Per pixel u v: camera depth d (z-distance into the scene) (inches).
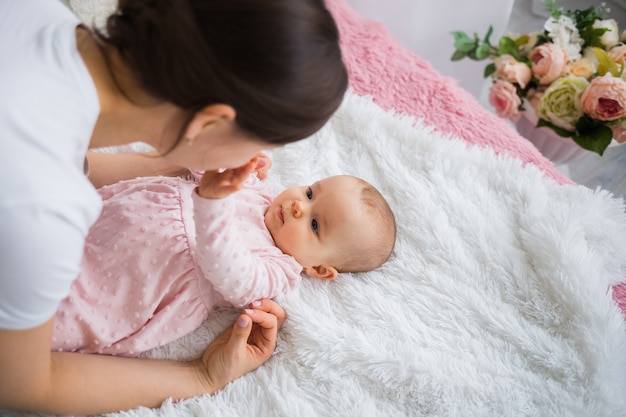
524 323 42.5
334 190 43.6
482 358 40.6
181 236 37.3
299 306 40.8
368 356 39.1
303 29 21.6
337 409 38.2
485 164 49.4
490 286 44.2
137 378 35.3
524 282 43.9
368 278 44.1
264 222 43.7
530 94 57.7
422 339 41.1
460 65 70.4
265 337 39.3
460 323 42.3
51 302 25.0
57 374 31.9
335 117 51.9
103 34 24.2
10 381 28.0
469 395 39.1
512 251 45.1
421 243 45.5
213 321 40.8
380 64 55.1
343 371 39.7
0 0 25.1
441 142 50.1
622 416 39.5
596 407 39.1
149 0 22.4
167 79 22.0
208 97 22.0
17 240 22.5
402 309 42.5
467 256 45.2
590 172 67.4
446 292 43.1
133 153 42.8
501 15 63.7
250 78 21.5
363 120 51.1
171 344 39.4
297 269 42.1
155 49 21.8
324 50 22.5
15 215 22.2
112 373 34.3
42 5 26.1
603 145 53.9
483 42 59.9
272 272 40.0
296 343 39.9
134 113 25.0
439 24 65.3
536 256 44.8
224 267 34.6
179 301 37.4
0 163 21.9
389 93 54.2
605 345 40.8
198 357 39.6
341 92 24.4
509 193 48.3
